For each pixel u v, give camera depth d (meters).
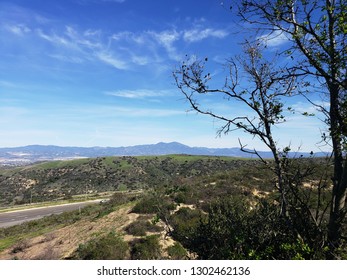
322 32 5.68
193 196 21.27
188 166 115.81
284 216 5.70
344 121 5.39
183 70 6.10
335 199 5.80
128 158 136.00
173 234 7.34
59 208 60.97
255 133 5.84
